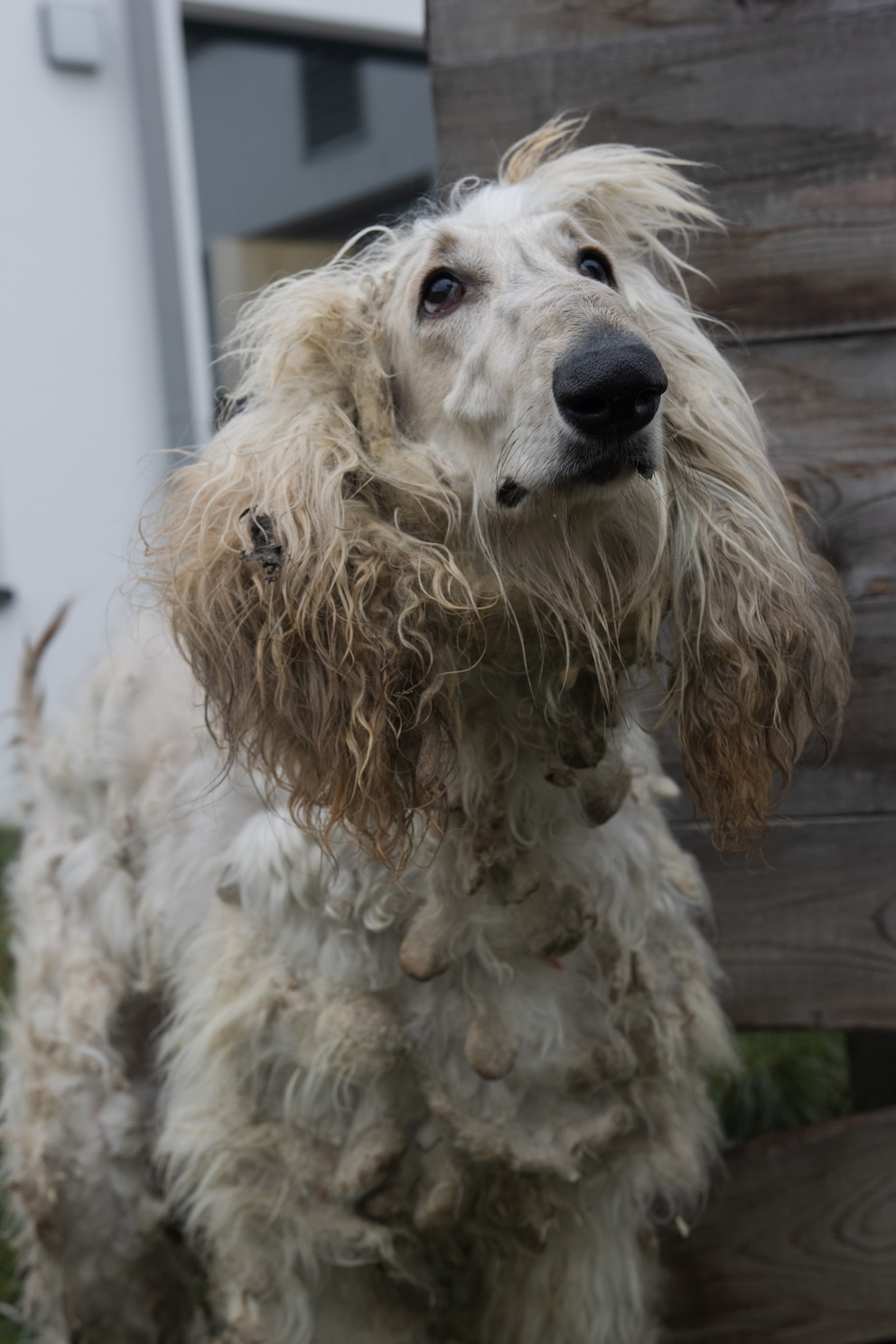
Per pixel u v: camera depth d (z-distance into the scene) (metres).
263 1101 2.08
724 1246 2.60
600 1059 2.04
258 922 2.05
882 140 2.43
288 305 2.09
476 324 1.88
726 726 1.97
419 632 1.81
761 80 2.46
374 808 1.79
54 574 6.62
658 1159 2.17
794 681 2.03
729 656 1.96
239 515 1.90
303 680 1.83
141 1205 2.53
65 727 2.83
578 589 1.90
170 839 2.38
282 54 7.71
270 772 1.86
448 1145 2.06
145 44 6.73
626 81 2.51
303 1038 2.01
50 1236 2.56
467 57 2.55
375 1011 1.98
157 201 6.80
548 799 2.03
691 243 2.51
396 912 1.97
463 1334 2.75
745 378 2.52
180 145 6.86
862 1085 2.86
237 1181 2.11
